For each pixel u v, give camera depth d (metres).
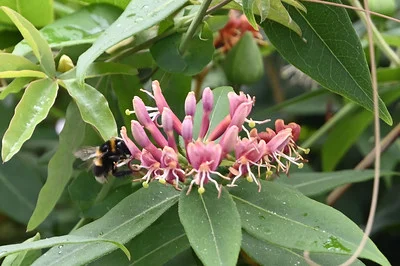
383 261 0.31
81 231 0.35
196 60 0.41
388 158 0.54
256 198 0.35
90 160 0.42
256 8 0.38
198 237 0.33
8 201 0.52
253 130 0.35
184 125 0.35
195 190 0.34
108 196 0.42
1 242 0.59
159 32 0.41
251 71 0.48
